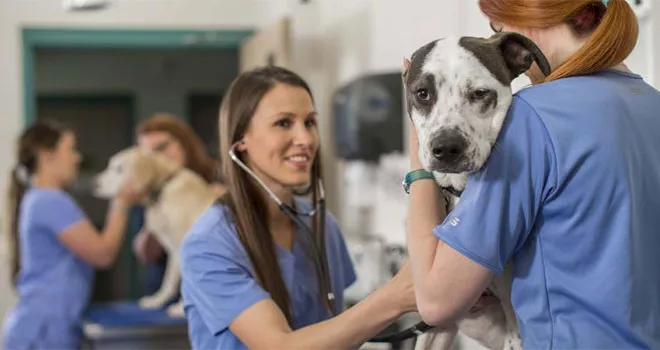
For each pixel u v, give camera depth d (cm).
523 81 141
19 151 322
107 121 616
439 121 110
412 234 117
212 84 618
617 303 107
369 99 342
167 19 485
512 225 108
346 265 181
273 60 416
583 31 118
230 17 491
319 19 464
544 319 111
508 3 121
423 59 117
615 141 107
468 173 113
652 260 111
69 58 603
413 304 129
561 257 109
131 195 347
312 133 160
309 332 136
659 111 114
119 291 577
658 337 110
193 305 155
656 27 175
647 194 110
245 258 153
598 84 112
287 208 156
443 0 281
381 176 359
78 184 604
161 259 410
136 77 612
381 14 356
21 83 463
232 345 150
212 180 391
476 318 132
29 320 304
